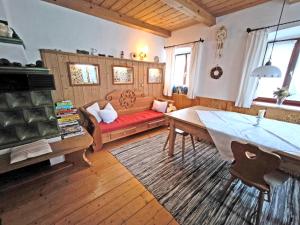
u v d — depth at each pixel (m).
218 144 1.66
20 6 2.06
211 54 3.13
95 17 2.77
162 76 4.18
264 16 2.35
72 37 2.57
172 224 1.31
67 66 2.52
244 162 1.30
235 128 1.72
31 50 2.24
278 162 1.08
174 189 1.72
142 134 3.31
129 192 1.66
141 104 3.78
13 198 1.55
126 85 3.41
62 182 1.79
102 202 1.52
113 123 2.82
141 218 1.36
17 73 1.49
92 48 2.82
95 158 2.32
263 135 1.52
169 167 2.12
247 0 2.27
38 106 1.75
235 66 2.80
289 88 2.51
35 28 2.22
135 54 3.52
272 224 1.33
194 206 1.50
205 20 2.72
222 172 2.03
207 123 1.88
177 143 2.89
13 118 1.66
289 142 1.36
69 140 1.97
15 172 1.84
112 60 3.06
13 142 1.67
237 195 1.64
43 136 1.85
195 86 3.46
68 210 1.42
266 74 1.62
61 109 2.10
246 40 2.58
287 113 2.28
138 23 3.14
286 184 1.84
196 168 2.11
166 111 3.63
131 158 2.33
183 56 4.04
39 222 1.31
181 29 3.64
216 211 1.44
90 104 2.89
